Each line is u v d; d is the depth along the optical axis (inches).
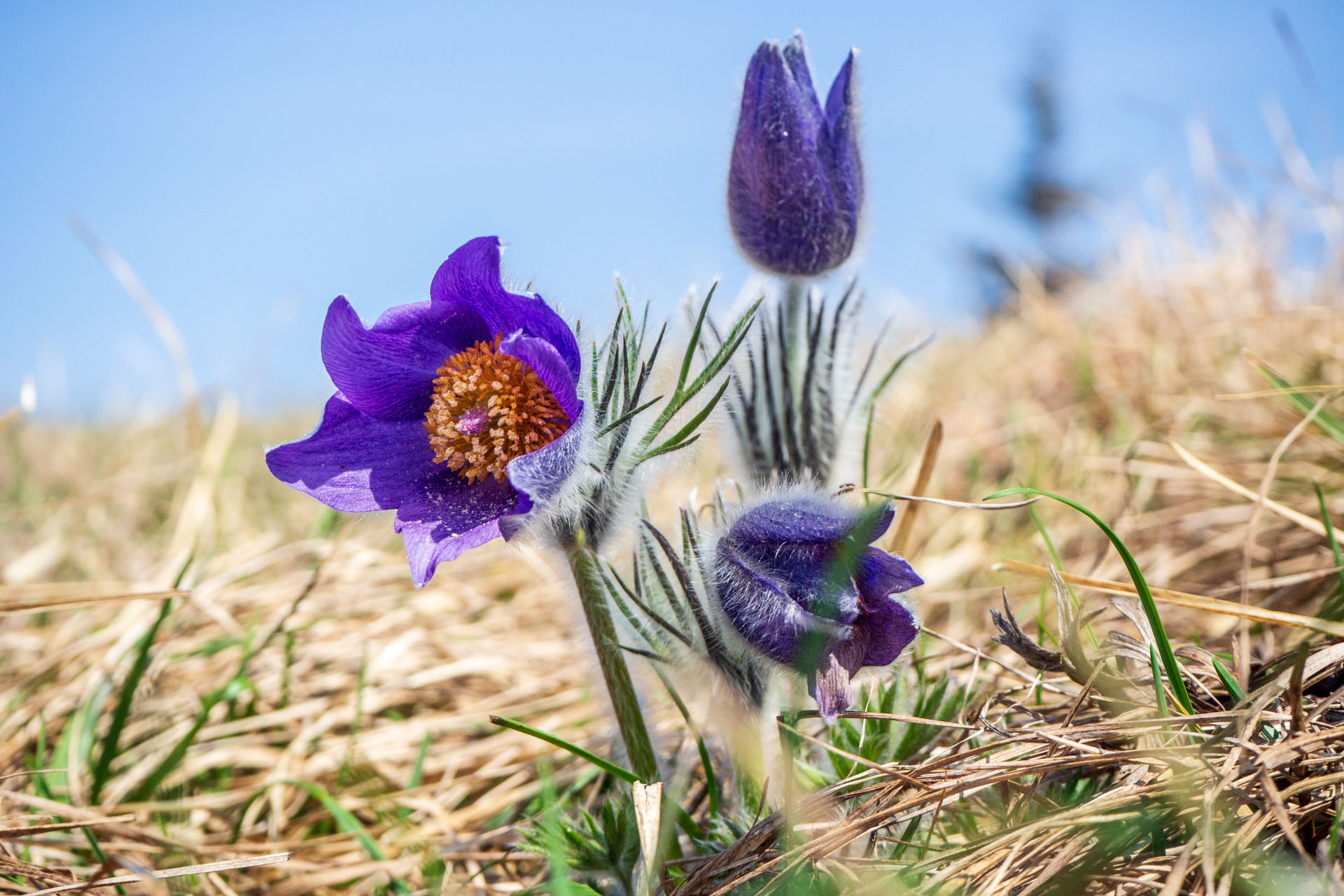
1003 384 27.2
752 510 13.7
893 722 14.4
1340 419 17.9
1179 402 20.8
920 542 20.6
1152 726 12.9
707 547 13.9
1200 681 13.8
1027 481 20.9
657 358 13.7
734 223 15.4
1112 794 12.6
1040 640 15.3
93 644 17.7
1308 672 13.0
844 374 15.8
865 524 13.3
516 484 13.1
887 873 12.8
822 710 13.3
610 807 13.9
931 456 16.2
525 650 18.7
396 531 13.9
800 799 13.3
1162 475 18.7
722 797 15.2
